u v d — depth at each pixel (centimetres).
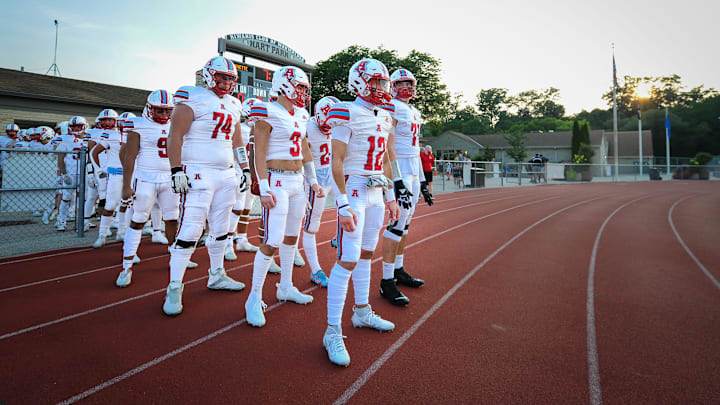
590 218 1023
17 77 1623
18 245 616
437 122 4038
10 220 887
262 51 1332
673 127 6025
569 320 335
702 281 457
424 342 291
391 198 310
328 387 231
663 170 4453
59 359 261
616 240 717
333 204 1141
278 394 224
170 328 312
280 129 324
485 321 331
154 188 425
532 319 336
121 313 341
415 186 418
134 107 1709
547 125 7838
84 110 1605
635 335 306
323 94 3528
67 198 754
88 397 220
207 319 330
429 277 461
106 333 301
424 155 1498
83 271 471
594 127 8338
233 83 355
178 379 238
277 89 332
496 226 857
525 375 246
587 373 249
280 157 329
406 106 411
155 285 420
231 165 379
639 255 593
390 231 384
